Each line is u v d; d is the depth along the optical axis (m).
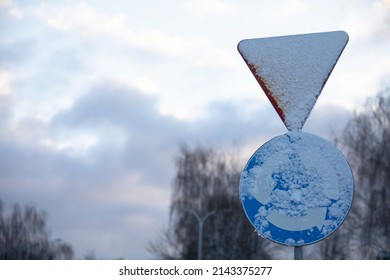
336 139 46.41
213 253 66.62
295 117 6.59
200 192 68.44
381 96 46.47
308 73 6.63
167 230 67.38
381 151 44.75
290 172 6.50
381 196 43.72
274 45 6.71
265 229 6.48
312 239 6.39
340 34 6.65
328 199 6.42
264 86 6.68
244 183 6.57
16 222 59.91
